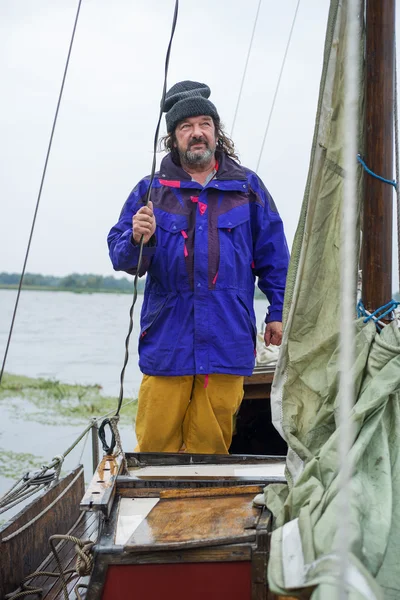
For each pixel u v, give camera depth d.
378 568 1.96
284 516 2.31
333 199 2.60
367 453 2.30
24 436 10.39
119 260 3.54
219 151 3.80
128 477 2.84
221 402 3.64
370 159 2.61
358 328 2.57
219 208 3.64
